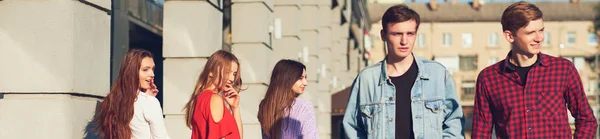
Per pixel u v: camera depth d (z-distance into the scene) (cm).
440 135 546
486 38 8788
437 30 8844
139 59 582
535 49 539
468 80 8756
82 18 618
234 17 1190
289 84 627
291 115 626
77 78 609
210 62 596
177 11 983
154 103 588
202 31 979
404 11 530
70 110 603
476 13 8881
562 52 8825
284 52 1549
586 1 9044
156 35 1249
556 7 9031
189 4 980
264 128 634
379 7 8944
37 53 604
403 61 549
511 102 552
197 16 979
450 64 8806
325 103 2300
